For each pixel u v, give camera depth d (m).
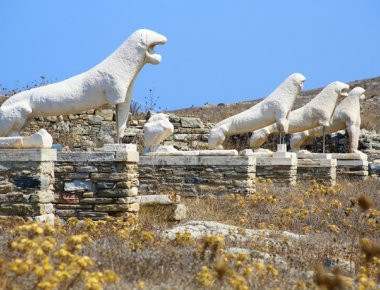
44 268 16.91
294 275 22.42
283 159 49.09
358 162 57.50
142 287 18.42
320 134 59.81
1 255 20.02
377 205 42.53
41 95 30.88
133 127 59.38
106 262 20.86
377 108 101.56
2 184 28.25
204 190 41.03
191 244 24.80
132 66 30.91
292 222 34.16
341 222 33.91
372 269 22.95
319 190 42.94
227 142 67.31
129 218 28.59
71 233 25.83
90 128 56.44
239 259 21.52
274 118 48.03
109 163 30.64
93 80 30.84
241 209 37.47
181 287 19.11
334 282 16.86
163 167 41.34
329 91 55.59
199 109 99.06
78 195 30.77
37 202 27.95
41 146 28.42
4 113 30.69
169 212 31.97
